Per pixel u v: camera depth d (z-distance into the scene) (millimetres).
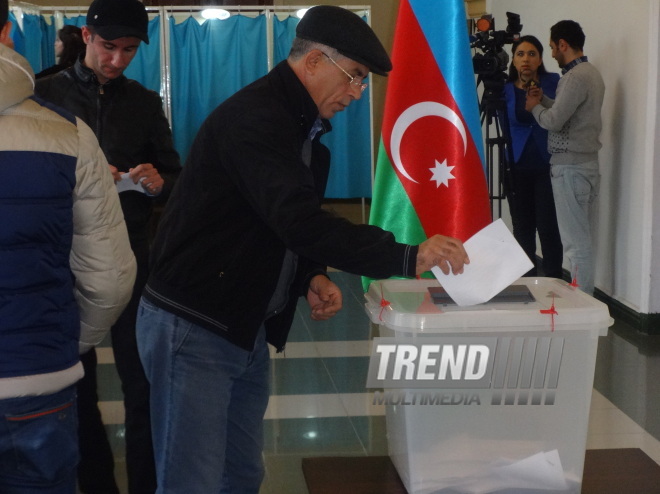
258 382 1772
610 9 4293
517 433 1769
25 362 1278
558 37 4105
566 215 4098
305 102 1555
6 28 1355
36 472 1311
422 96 2186
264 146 1475
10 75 1250
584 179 4047
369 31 1565
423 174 2191
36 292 1296
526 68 4391
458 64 2174
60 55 2514
